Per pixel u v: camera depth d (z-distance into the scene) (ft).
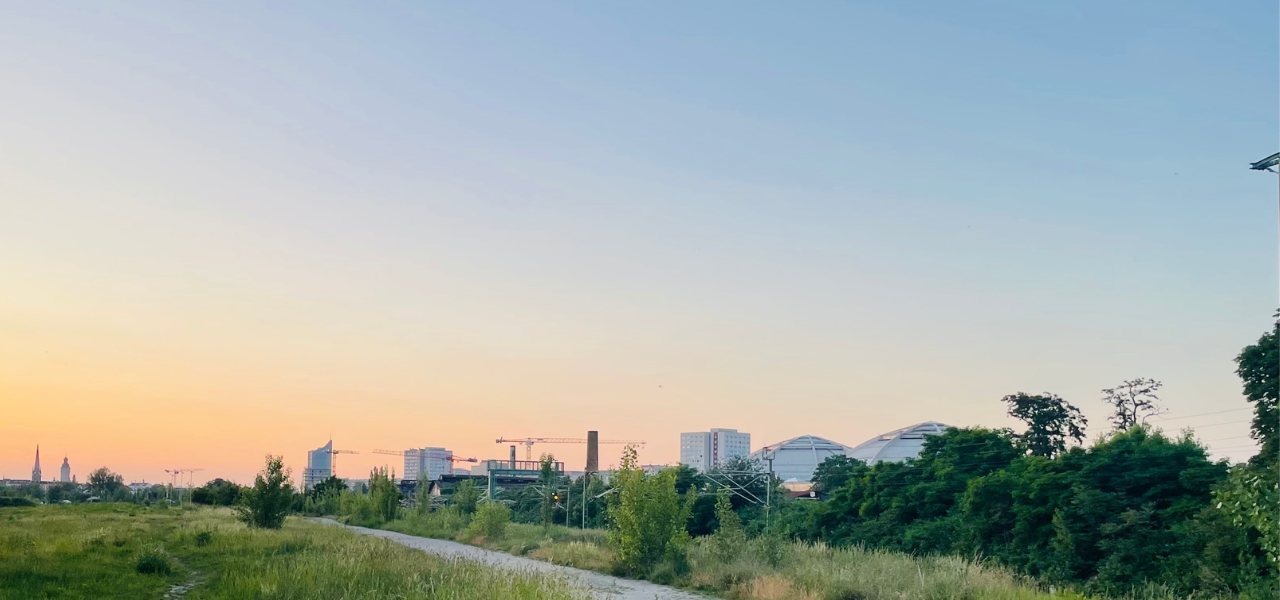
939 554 161.58
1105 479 139.74
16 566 88.28
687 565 123.54
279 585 80.33
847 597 92.73
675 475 132.36
